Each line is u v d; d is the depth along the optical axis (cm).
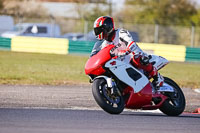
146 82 2531
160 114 2736
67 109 2683
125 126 2108
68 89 3959
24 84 4206
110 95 2402
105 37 2452
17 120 2105
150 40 10606
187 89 4456
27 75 4950
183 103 2709
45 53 8756
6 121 2062
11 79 4550
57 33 10869
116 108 2400
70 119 2219
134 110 2906
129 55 2527
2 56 7625
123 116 2456
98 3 15662
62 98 3319
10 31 10619
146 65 2544
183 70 6631
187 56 8756
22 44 8806
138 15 16112
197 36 10675
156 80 2617
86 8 15275
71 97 3409
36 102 3020
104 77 2388
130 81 2466
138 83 2494
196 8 16800
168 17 16325
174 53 8762
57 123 2069
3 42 8931
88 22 10069
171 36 10581
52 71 5575
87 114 2445
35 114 2331
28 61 6906
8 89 3741
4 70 5419
